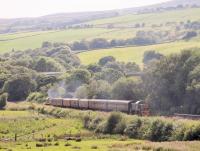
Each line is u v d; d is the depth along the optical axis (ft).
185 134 508.12
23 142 555.69
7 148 498.69
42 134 620.49
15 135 608.60
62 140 564.71
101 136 593.01
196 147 436.76
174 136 520.01
